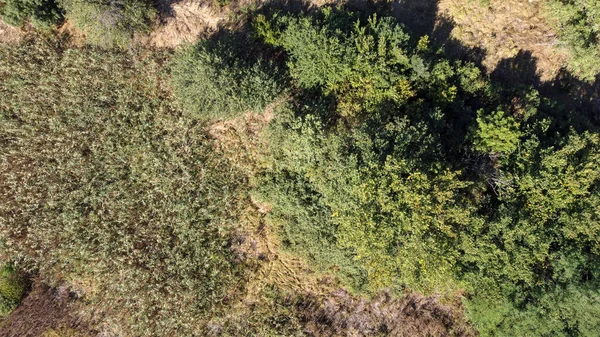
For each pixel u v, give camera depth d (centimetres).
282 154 2223
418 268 1919
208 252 2281
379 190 1811
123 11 2075
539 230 2042
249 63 2181
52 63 2220
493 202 2217
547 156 2108
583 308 1898
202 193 2283
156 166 2248
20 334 2245
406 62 2180
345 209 1948
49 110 2253
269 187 2231
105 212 2275
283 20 2192
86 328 2291
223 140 2289
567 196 2069
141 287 2261
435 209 1839
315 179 2105
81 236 2248
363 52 2130
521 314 2023
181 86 2114
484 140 2181
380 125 2083
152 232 2266
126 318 2284
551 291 1966
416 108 2222
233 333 2330
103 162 2258
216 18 2270
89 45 2233
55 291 2316
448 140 2278
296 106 2161
